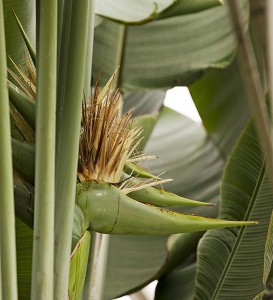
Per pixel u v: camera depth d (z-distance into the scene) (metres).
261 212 2.59
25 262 2.38
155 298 2.96
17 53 2.41
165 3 2.67
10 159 1.92
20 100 2.08
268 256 2.41
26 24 2.43
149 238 3.04
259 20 1.59
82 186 2.10
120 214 2.10
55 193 1.99
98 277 2.85
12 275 1.91
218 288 2.61
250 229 2.60
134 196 2.14
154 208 2.10
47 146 1.95
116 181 2.12
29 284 2.38
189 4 2.65
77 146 2.00
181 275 2.96
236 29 1.59
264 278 2.42
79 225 2.07
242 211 2.61
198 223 2.10
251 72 1.59
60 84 2.03
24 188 2.06
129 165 2.18
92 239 2.35
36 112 1.96
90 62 2.29
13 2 2.40
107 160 2.12
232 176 2.62
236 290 2.60
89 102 2.21
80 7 2.00
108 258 3.01
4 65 1.93
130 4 2.70
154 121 3.07
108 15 2.65
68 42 2.03
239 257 2.60
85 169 2.11
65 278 1.98
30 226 2.07
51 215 1.95
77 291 2.07
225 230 2.62
